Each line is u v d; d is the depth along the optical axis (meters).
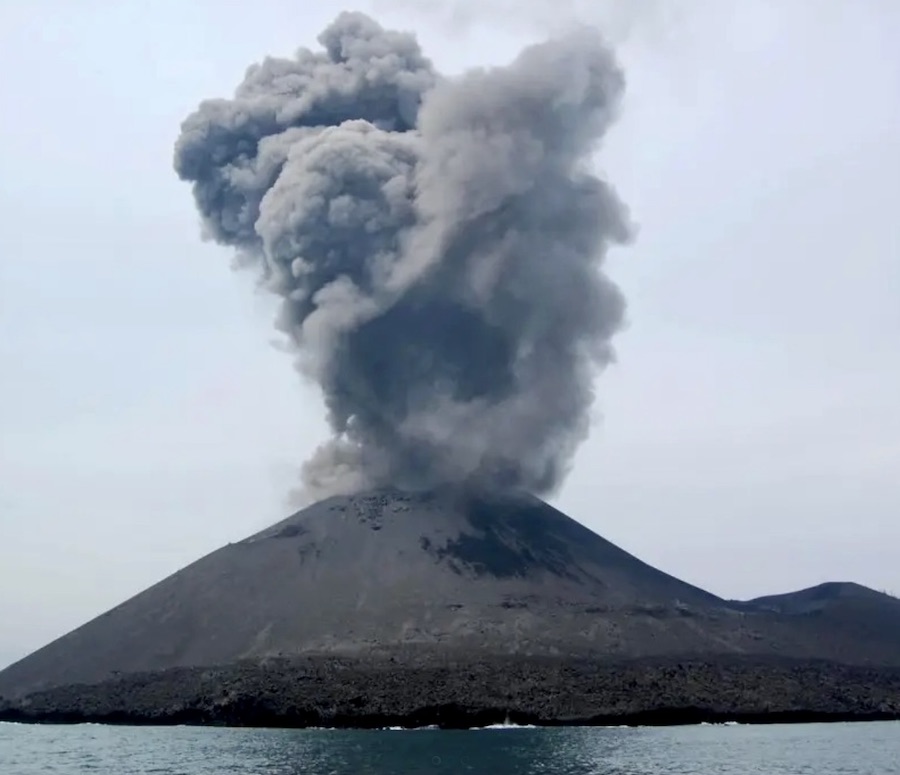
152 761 130.38
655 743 145.12
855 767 122.38
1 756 137.38
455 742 144.88
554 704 165.00
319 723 162.75
